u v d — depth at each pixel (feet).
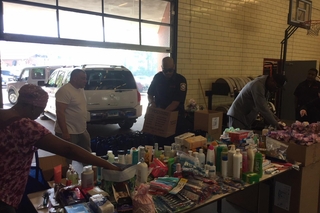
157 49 16.24
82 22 13.43
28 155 4.99
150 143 11.46
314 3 26.71
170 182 6.36
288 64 24.81
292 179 8.98
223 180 7.08
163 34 16.56
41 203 5.78
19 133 4.77
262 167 7.70
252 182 7.10
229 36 19.97
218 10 18.88
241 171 7.32
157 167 6.97
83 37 13.53
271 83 10.74
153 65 22.88
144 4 15.56
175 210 5.54
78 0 13.12
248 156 7.49
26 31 11.66
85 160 5.46
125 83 20.83
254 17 21.65
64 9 12.72
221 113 11.39
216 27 18.93
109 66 20.74
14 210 5.08
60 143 5.10
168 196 6.02
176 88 11.20
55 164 7.30
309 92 15.56
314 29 26.55
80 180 6.61
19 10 11.41
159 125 9.78
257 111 11.82
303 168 8.74
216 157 7.56
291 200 9.07
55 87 21.93
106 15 14.21
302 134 9.27
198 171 6.82
